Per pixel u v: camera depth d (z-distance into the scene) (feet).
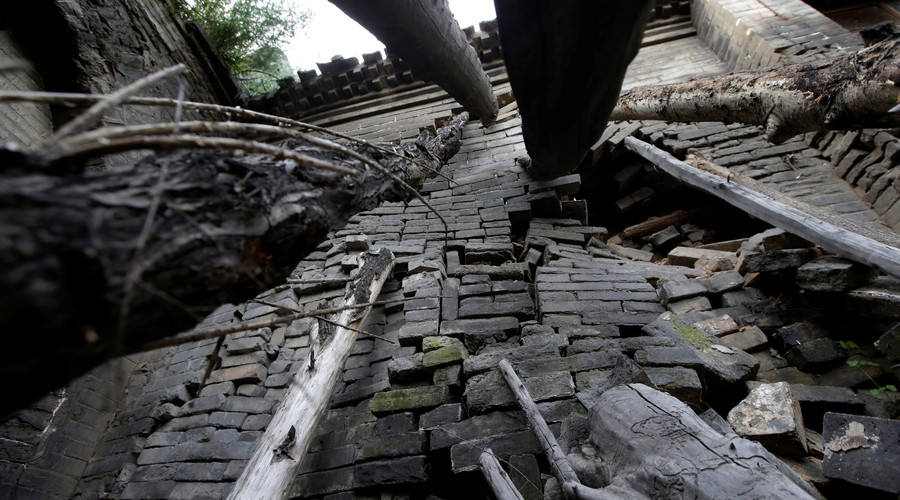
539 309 12.41
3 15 16.79
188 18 25.21
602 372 9.25
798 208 12.22
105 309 2.50
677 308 12.23
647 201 22.04
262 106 27.20
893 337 9.18
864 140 14.47
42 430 12.42
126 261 2.59
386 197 7.78
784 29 19.92
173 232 2.92
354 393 11.01
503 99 23.76
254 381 13.01
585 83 7.84
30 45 17.56
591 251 16.16
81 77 18.15
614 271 13.97
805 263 11.34
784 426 7.70
